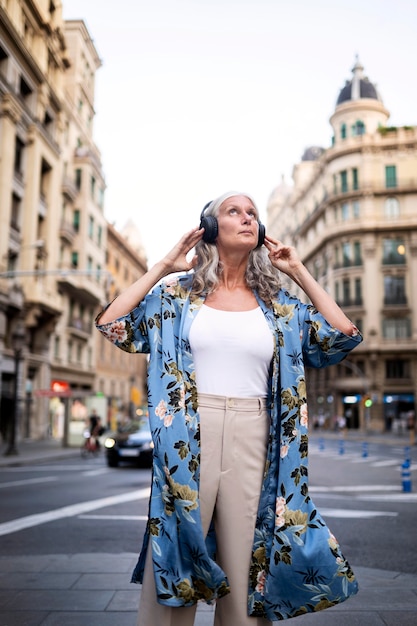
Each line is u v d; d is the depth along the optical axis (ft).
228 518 5.98
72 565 15.60
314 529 5.82
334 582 5.68
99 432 74.23
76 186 130.21
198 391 6.20
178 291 6.62
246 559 5.94
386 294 165.89
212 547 6.18
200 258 6.76
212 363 6.23
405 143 168.86
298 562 5.66
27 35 100.07
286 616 5.74
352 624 10.61
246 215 6.66
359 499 30.58
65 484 38.60
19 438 97.19
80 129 135.85
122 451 52.75
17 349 68.90
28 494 33.19
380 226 166.71
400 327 164.14
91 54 143.23
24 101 96.78
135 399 181.16
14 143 93.04
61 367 122.31
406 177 168.86
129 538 20.42
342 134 179.32
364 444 69.82
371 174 170.60
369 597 12.50
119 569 15.08
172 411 5.95
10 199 91.61
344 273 171.22
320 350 6.60
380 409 163.32
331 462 60.85
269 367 6.36
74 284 122.72
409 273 165.27
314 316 6.53
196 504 5.68
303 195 212.64
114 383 170.40
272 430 6.10
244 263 6.77
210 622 10.75
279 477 5.93
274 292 6.73
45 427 110.11
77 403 100.53
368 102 176.45
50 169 111.96
